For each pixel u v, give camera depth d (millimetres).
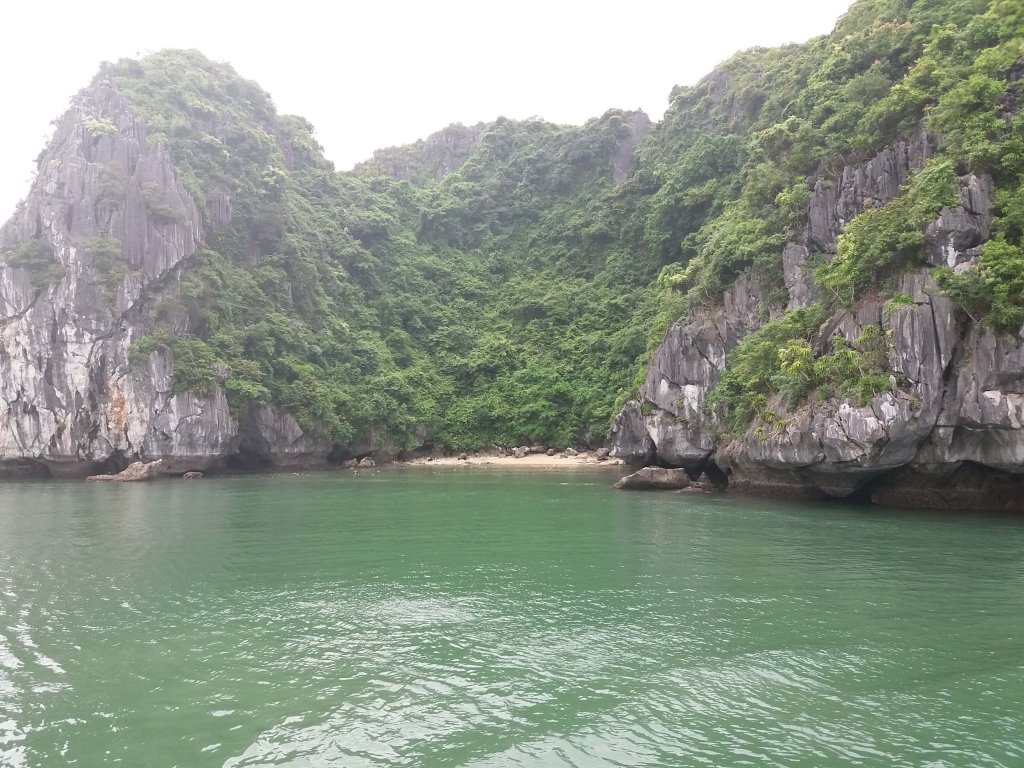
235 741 9797
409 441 70062
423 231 100062
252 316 62469
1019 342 25203
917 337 27188
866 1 49062
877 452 27969
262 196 69938
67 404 51719
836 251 35125
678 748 9531
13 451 51719
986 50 31094
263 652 13266
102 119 58438
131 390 52031
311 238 77125
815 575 18641
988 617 14805
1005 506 29250
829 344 31297
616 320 78000
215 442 54406
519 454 70875
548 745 9641
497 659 12836
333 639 13977
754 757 9266
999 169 28109
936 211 28000
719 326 41750
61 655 13117
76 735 9969
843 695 11117
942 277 26906
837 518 28219
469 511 31953
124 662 12758
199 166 63906
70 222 53844
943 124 30578
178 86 68625
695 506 32781
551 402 72375
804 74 52656
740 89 75000
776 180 41500
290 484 46688
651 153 91500
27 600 16859
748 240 41188
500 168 107125
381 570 19969
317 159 91688
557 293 85062
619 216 89188
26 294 52000
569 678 11914
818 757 9250
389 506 34000
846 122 37844
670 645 13438
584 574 19266
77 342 51781
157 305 54656
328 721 10391
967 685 11430
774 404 33688
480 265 96875
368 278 85000
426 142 126250
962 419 26625
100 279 52531
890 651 12938
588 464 64562
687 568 19766
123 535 25766
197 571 19938
